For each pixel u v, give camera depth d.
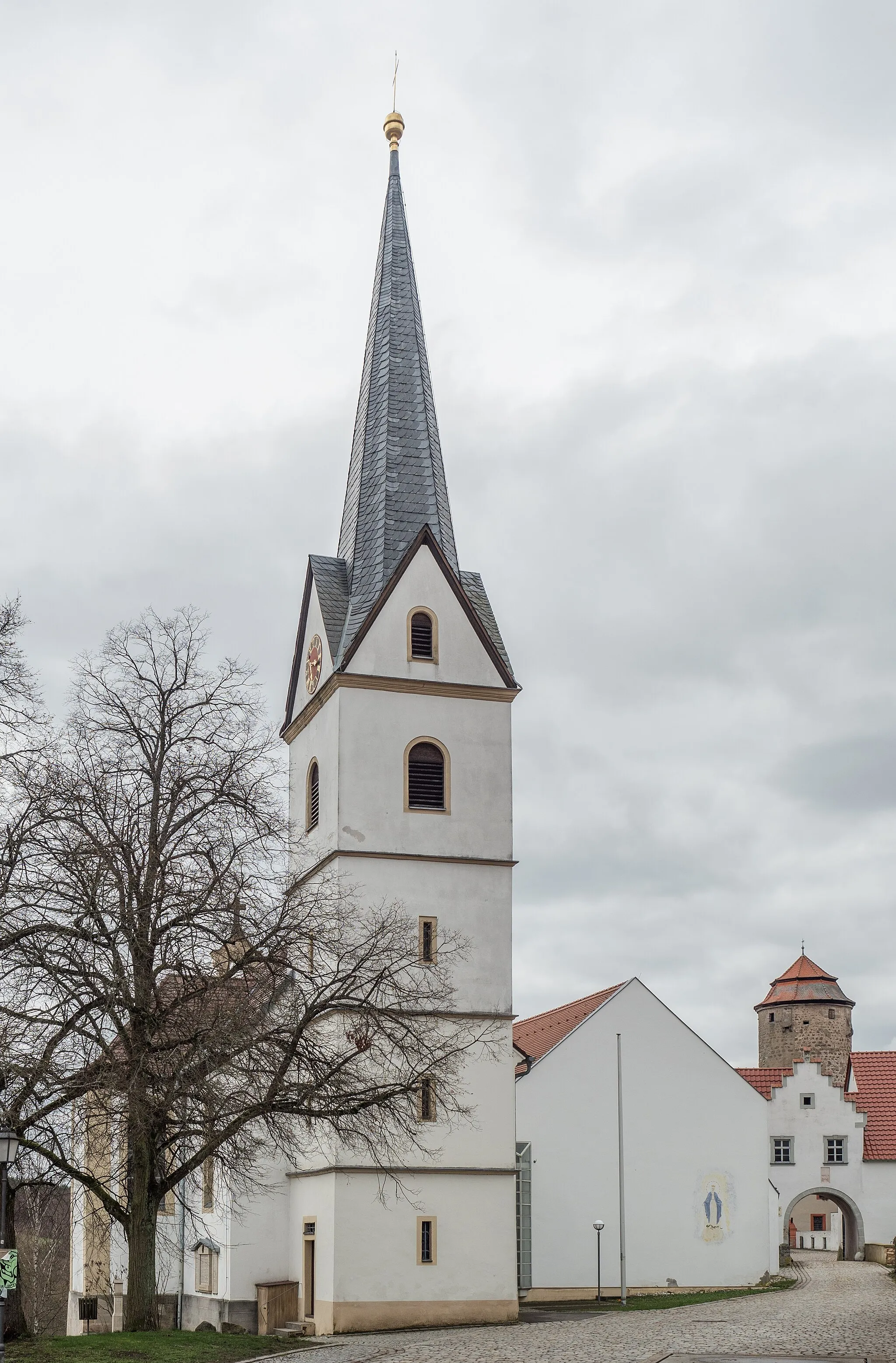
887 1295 48.19
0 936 31.61
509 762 50.31
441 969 47.47
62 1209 48.06
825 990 92.50
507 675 50.84
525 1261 56.62
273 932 34.25
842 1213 73.69
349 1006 36.59
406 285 57.44
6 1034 30.89
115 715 35.34
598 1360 28.80
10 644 33.03
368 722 49.16
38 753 33.12
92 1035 31.78
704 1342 32.25
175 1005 32.75
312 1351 33.09
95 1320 59.75
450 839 49.00
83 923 32.41
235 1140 34.19
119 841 32.56
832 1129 70.50
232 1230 49.00
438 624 50.62
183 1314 53.84
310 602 53.16
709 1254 58.97
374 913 45.16
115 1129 34.16
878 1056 76.12
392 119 60.25
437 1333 41.31
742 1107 60.75
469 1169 46.22
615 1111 59.25
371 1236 44.94
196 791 34.28
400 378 55.38
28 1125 31.28
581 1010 62.94
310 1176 47.38
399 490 53.19
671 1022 60.91
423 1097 46.28
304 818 52.00
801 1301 46.50
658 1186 59.06
